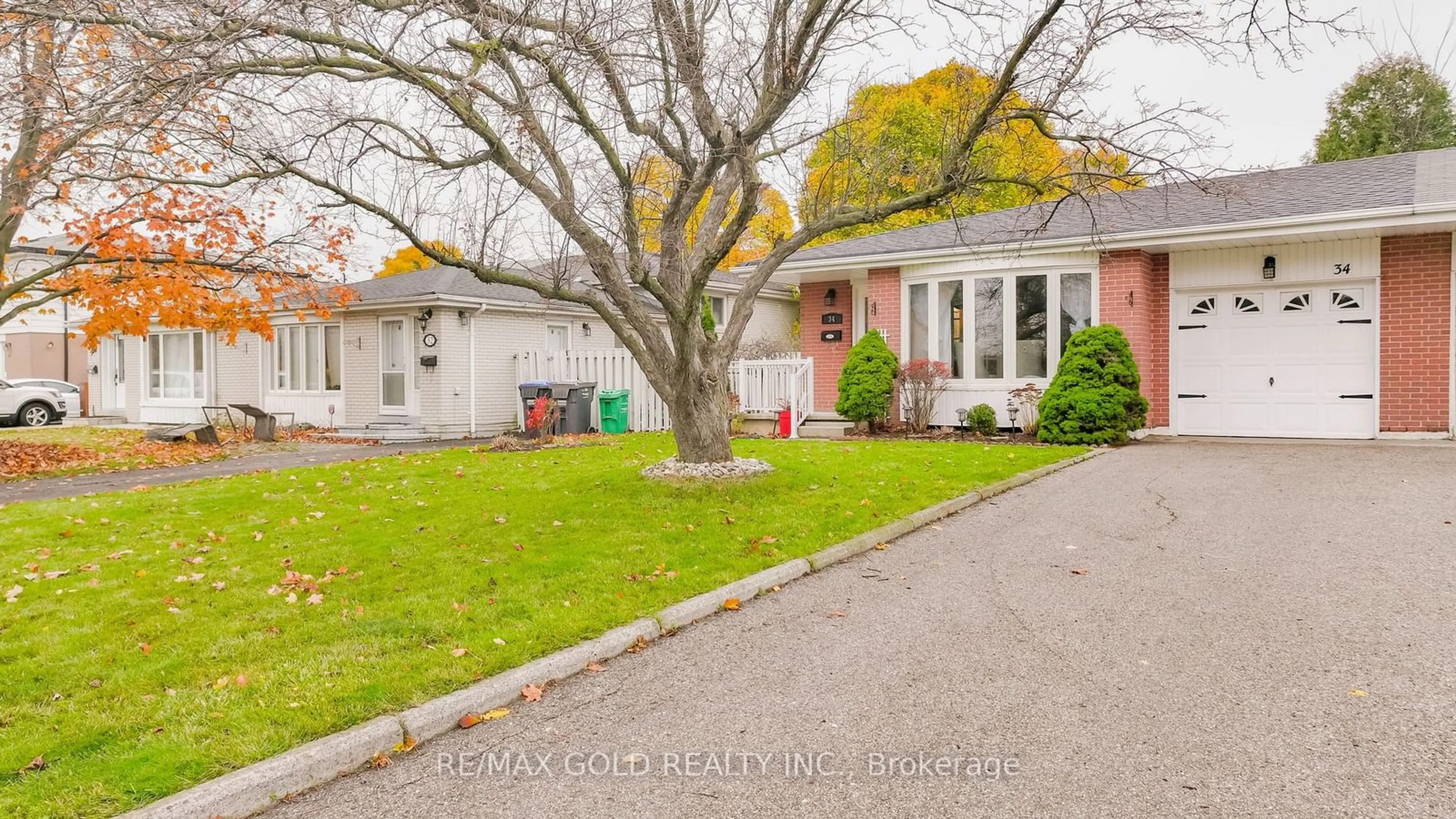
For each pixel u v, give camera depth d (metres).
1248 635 4.12
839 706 3.50
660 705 3.58
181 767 2.93
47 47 7.02
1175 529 6.44
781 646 4.25
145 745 3.10
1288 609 4.48
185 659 3.95
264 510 7.76
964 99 8.28
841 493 7.81
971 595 5.01
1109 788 2.76
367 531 6.73
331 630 4.34
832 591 5.22
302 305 18.61
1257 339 12.12
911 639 4.29
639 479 8.41
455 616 4.52
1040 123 7.55
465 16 5.83
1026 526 6.79
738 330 8.68
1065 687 3.60
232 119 8.45
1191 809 2.62
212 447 15.12
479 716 3.51
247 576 5.43
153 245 12.92
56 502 8.37
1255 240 11.46
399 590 5.08
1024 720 3.30
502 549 6.05
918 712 3.41
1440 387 10.87
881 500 7.54
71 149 9.13
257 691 3.57
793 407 14.50
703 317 19.03
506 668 3.84
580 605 4.69
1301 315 11.80
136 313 12.54
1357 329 11.42
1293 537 5.99
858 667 3.93
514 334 18.56
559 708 3.60
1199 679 3.62
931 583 5.30
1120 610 4.60
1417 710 3.23
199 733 3.18
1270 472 8.66
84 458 13.24
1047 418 11.96
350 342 18.58
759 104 7.39
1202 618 4.41
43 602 4.89
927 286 14.18
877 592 5.15
